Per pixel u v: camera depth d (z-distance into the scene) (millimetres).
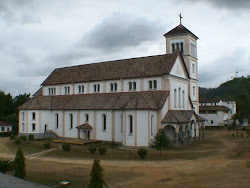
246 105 122500
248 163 38625
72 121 68625
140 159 43969
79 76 75062
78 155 47594
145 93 58438
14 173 31250
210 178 30500
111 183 29656
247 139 69938
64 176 32875
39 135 71562
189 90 77688
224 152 49375
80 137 66000
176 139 54219
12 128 96750
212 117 119812
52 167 38125
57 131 71125
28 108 73125
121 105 60531
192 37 81000
